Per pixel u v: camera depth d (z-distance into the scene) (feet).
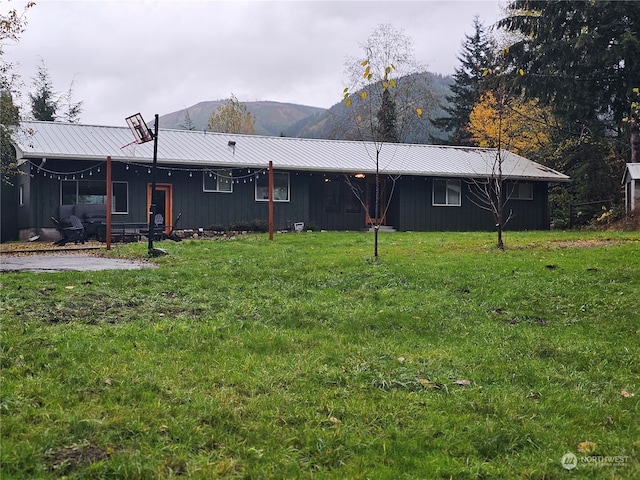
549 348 20.22
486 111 97.71
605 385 17.15
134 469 10.98
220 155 69.82
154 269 33.40
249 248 45.11
